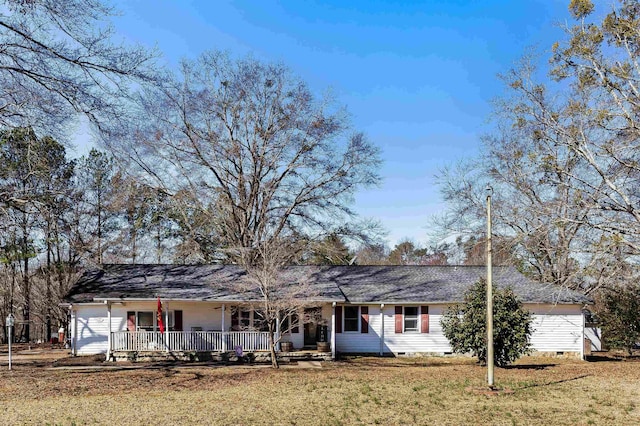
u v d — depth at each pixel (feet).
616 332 102.01
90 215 133.28
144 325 99.45
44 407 52.49
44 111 63.82
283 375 75.36
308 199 123.85
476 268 118.11
